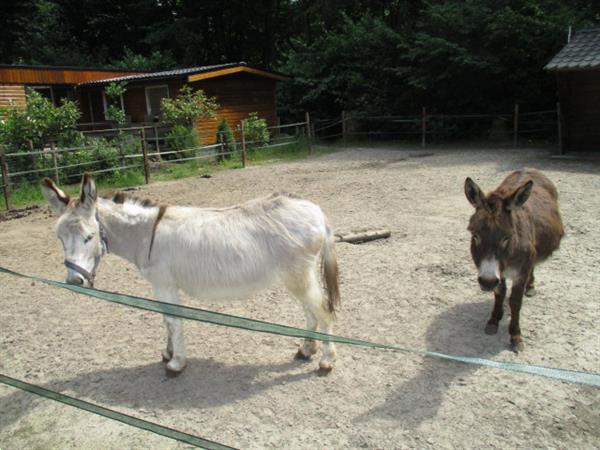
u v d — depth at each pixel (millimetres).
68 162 12891
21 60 28594
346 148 18969
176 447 3137
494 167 12406
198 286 3674
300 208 3795
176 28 29500
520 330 4156
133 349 4391
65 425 3420
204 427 3291
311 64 22750
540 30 16375
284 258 3680
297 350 4250
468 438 3088
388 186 10828
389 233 7215
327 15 25906
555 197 4883
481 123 19094
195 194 11156
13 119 13141
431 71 18547
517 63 17531
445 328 4465
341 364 3977
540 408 3344
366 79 21344
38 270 6668
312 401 3521
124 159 13703
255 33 33469
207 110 16594
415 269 5879
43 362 4227
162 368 4051
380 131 20828
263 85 19766
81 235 3412
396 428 3203
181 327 3871
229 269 3594
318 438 3141
